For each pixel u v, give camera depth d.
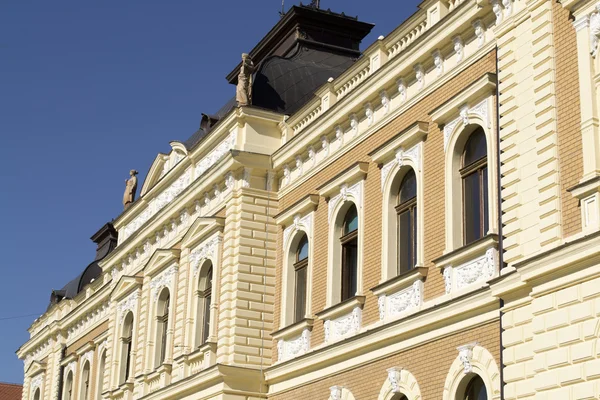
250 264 29.16
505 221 18.84
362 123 25.88
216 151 31.81
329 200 26.80
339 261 26.12
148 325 34.88
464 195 21.53
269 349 28.64
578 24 17.75
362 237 24.73
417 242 22.41
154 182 37.72
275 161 29.89
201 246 31.64
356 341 23.75
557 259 16.86
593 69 17.33
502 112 19.55
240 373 27.94
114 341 38.25
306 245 28.41
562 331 16.72
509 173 18.97
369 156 25.11
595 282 16.22
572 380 16.36
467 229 21.28
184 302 32.12
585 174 16.92
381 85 24.62
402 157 23.61
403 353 22.14
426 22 23.94
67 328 49.59
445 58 22.72
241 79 30.67
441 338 20.91
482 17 21.28
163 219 34.75
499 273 19.05
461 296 20.16
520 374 17.73
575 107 17.55
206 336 30.98
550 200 17.59
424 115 23.09
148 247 36.72
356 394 23.64
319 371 25.45
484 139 21.19
